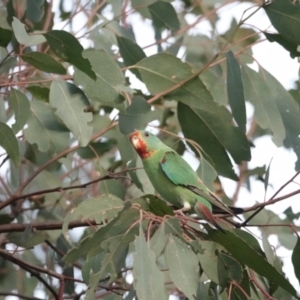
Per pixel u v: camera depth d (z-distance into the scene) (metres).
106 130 7.48
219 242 5.88
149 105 7.03
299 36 7.08
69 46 6.39
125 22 8.98
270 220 8.24
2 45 6.57
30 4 7.27
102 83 6.90
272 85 7.82
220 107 7.49
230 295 5.93
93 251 5.68
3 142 6.52
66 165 8.66
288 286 5.82
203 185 6.94
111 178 7.39
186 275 5.43
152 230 5.79
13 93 6.95
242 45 9.94
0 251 7.48
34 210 8.98
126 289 6.66
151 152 7.05
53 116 7.50
